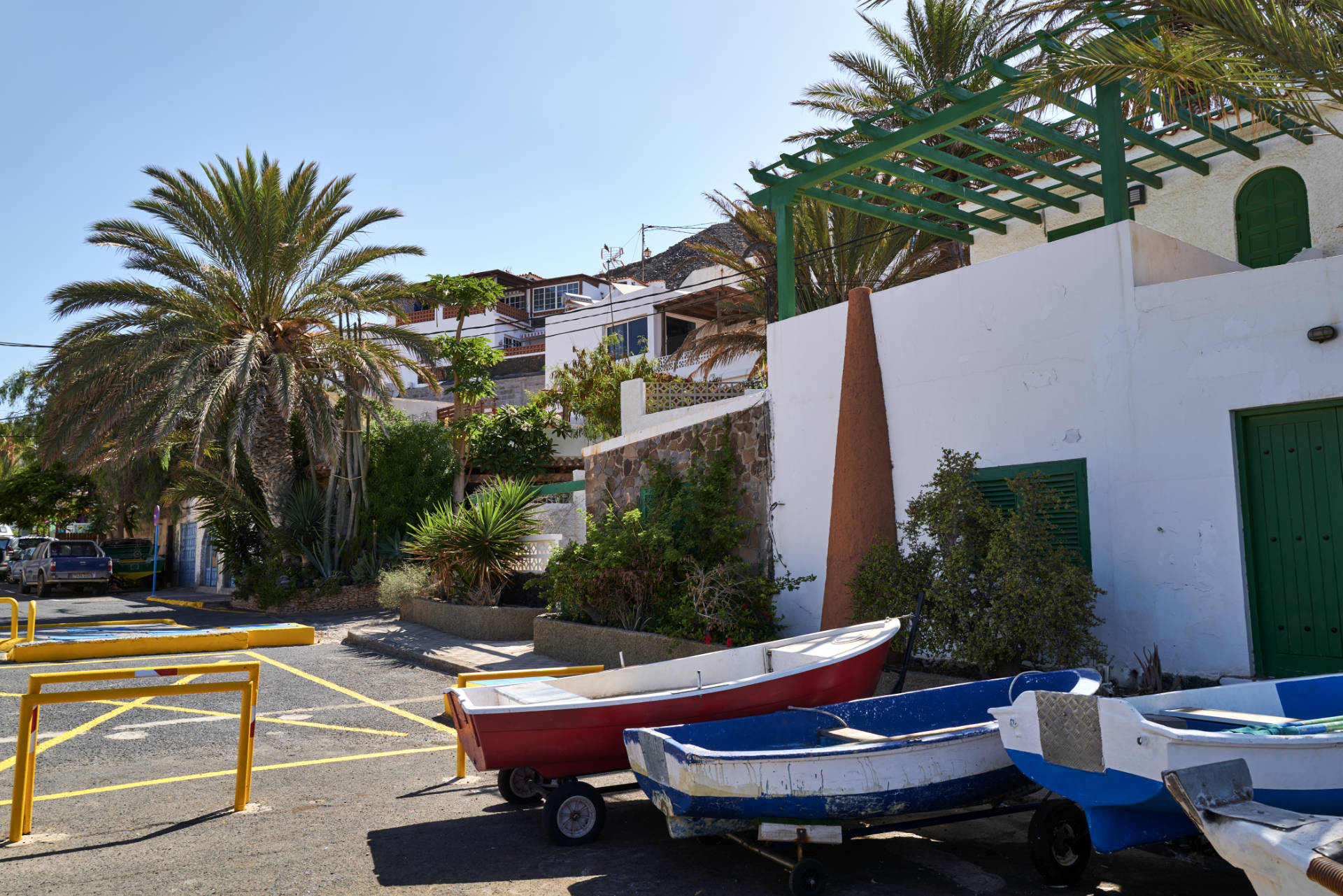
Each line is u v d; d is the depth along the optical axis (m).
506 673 7.38
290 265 21.17
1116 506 8.11
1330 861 2.96
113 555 30.31
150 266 20.61
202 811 6.28
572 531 20.30
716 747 5.44
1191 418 7.64
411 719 9.48
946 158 10.25
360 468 22.16
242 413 19.75
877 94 18.36
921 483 9.82
